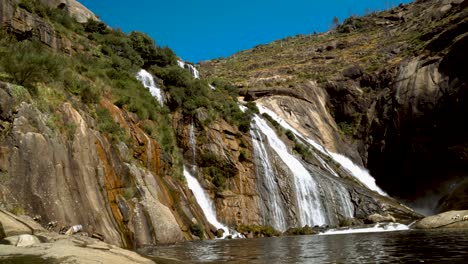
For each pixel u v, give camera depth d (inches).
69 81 915.4
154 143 1084.5
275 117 2201.0
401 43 2854.3
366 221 1384.1
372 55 2896.2
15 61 771.4
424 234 780.0
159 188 967.0
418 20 3331.7
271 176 1440.7
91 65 1221.1
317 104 2458.2
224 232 1158.3
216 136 1401.3
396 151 2086.6
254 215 1301.7
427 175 1946.4
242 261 499.8
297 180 1472.7
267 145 1615.4
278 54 4109.3
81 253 382.0
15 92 668.1
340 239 809.5
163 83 1546.5
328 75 2709.2
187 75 1631.4
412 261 437.4
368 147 2214.6
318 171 1683.1
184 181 1197.7
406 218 1392.7
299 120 2306.8
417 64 2208.4
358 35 3811.5
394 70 2349.9
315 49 3823.8
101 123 896.3
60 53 1156.5
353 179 1907.0
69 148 715.4
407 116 2076.8
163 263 455.5
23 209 573.6
